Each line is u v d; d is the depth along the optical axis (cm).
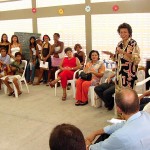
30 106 480
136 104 179
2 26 798
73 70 526
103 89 446
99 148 188
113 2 593
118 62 339
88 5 629
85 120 402
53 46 643
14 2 755
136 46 322
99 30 625
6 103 504
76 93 484
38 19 721
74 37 670
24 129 372
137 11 564
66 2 665
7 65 582
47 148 312
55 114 432
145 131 167
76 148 103
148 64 479
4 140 337
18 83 560
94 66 480
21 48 697
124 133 167
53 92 578
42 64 643
